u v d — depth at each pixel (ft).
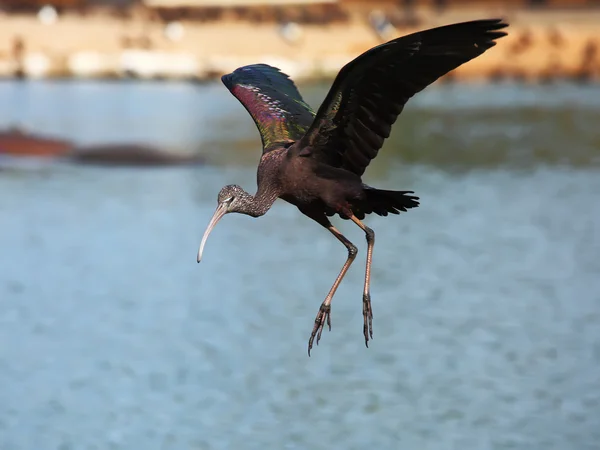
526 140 118.52
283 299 58.49
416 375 47.01
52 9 202.80
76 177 94.89
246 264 66.18
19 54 190.90
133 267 64.80
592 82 185.98
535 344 51.16
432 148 113.19
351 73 24.97
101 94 169.17
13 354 49.21
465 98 163.32
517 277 63.36
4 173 96.02
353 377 46.98
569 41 190.80
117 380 46.42
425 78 24.64
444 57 24.22
